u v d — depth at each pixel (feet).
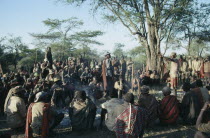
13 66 148.97
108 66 38.32
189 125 22.75
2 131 21.42
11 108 20.63
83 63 60.95
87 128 20.75
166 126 22.63
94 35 155.74
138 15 56.03
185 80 52.19
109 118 19.70
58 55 156.15
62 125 23.38
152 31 61.98
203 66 46.78
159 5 58.44
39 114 18.30
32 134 18.62
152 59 61.26
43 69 40.29
